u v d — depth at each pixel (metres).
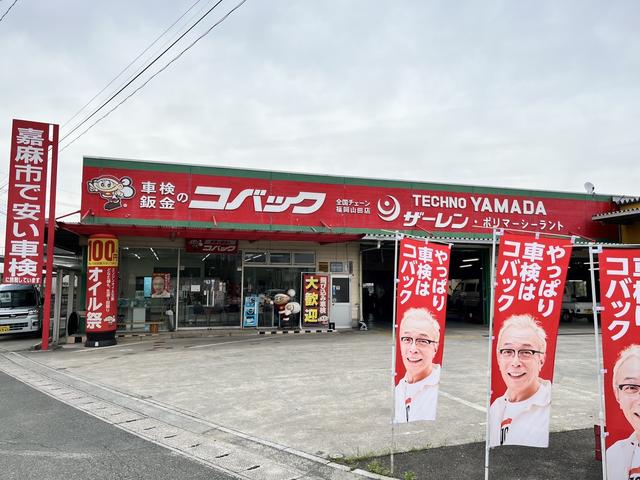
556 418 5.70
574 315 20.39
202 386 7.59
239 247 15.90
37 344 13.32
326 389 7.31
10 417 5.89
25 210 12.03
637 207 17.28
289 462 4.39
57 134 12.47
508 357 3.85
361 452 4.62
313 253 16.50
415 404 4.37
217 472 4.17
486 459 3.75
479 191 16.77
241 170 14.78
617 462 3.36
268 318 15.91
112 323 12.89
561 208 17.36
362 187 15.80
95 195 13.54
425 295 4.50
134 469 4.23
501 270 3.90
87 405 6.48
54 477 4.04
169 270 15.30
